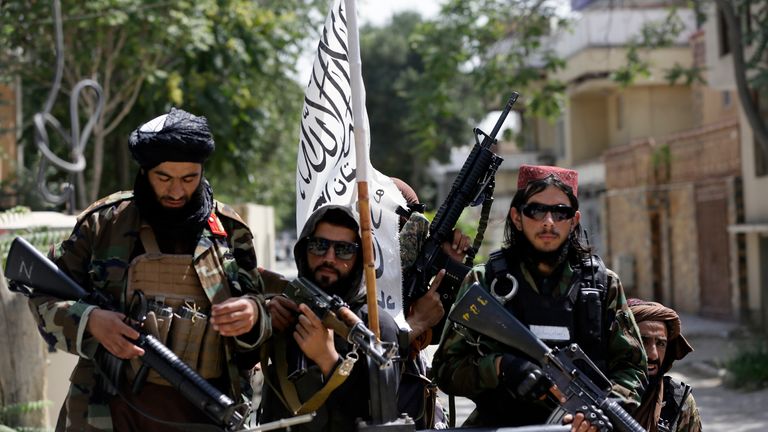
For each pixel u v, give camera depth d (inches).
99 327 129.7
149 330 133.8
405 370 156.7
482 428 138.5
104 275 136.5
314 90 171.6
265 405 149.3
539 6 657.6
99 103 391.9
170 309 135.3
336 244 142.8
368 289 138.4
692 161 907.4
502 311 141.8
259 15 619.5
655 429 169.2
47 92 660.7
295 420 124.3
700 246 891.4
